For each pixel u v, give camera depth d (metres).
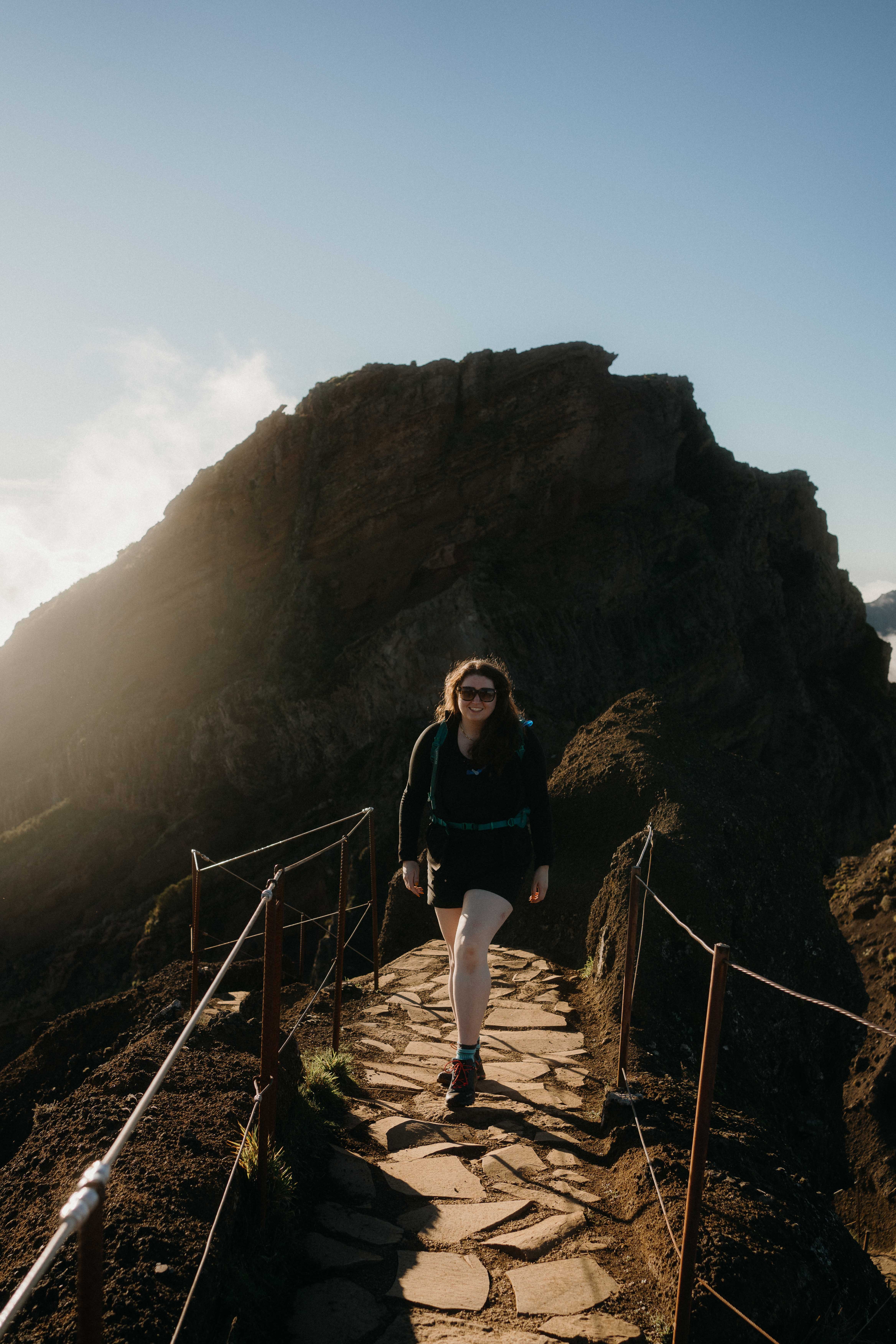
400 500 44.69
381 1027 5.34
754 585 49.41
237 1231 2.65
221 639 47.81
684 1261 2.40
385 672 41.03
